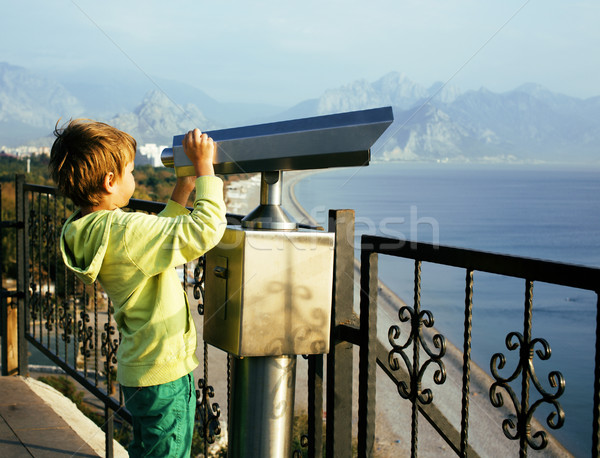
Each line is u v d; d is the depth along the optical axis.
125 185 1.27
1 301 2.98
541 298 40.97
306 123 1.04
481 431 17.19
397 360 1.22
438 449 15.59
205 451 1.68
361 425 1.23
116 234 1.14
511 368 24.28
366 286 1.20
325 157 1.00
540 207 105.25
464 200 109.88
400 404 18.86
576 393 22.81
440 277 45.12
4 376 2.87
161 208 1.69
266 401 1.14
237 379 1.16
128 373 1.22
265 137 1.08
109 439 2.06
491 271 0.98
